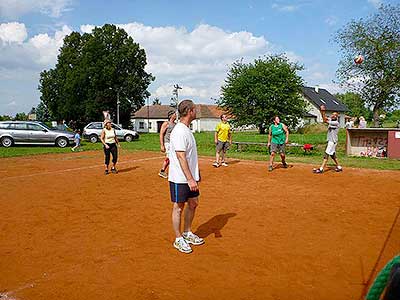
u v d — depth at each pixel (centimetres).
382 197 802
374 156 1591
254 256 468
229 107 4419
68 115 5009
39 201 790
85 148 2247
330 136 1136
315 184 966
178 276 412
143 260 459
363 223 607
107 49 4903
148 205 749
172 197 483
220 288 383
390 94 1891
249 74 4297
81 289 383
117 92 4878
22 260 462
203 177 1093
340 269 427
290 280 400
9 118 5494
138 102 5216
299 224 605
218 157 1319
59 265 446
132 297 365
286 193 855
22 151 2039
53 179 1085
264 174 1142
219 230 578
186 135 470
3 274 421
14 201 791
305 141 2095
